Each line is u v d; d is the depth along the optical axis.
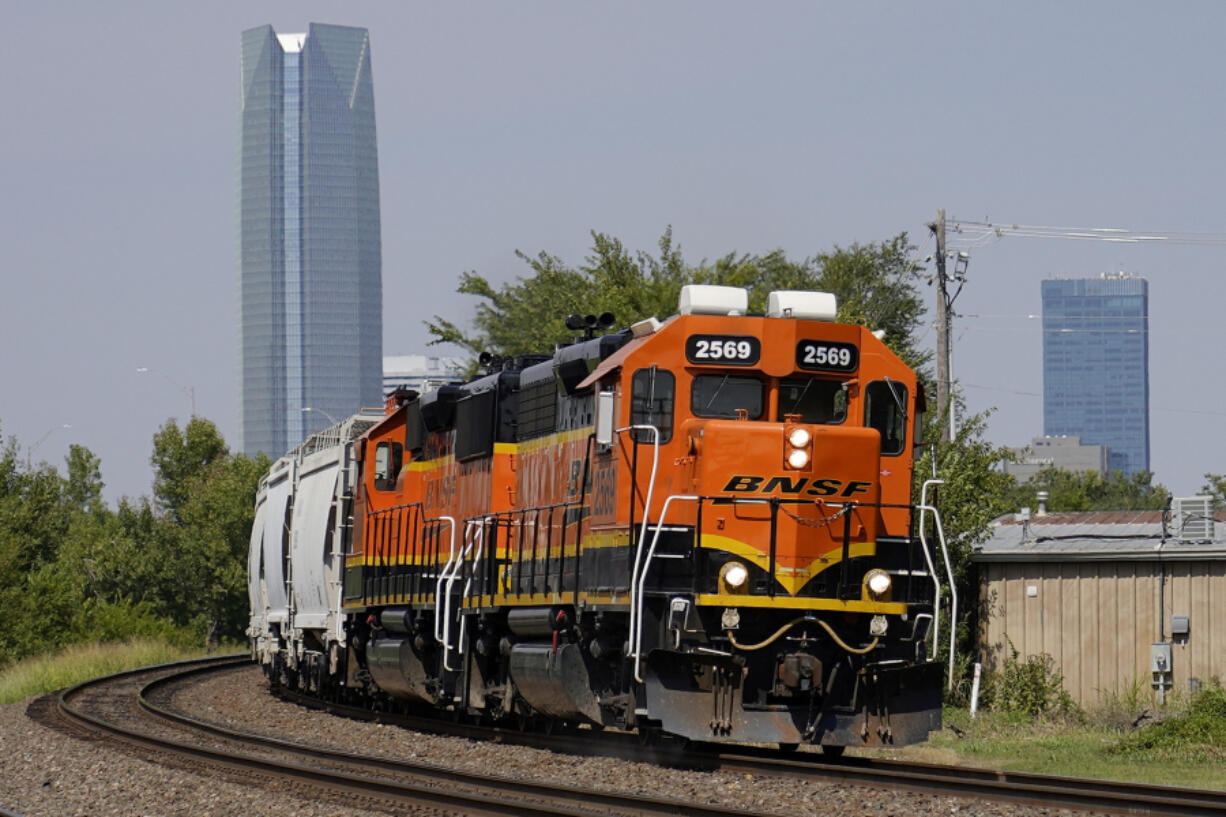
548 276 139.38
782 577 45.50
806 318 47.59
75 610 170.75
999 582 92.12
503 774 45.91
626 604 45.94
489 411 60.91
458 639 62.41
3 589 144.25
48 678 105.44
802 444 45.50
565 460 53.22
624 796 37.41
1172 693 82.44
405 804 39.00
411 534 69.56
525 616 55.09
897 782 40.91
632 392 46.59
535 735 56.03
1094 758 58.28
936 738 67.81
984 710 86.25
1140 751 59.78
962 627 90.06
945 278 104.38
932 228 104.75
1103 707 81.88
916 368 114.00
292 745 53.62
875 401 47.72
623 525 46.78
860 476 46.22
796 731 45.06
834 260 145.12
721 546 45.28
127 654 124.38
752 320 46.78
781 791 39.88
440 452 68.81
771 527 45.12
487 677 60.88
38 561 171.75
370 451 75.56
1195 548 83.38
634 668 46.19
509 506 59.72
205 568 192.00
